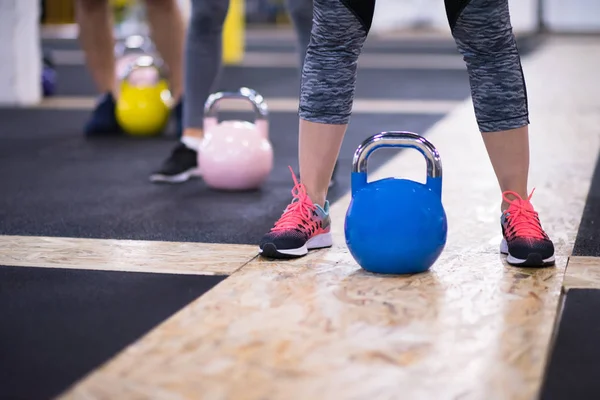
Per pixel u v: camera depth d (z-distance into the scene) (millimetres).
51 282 1945
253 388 1374
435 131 4559
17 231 2461
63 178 3326
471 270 2033
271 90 6738
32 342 1569
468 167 3521
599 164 3592
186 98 3293
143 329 1635
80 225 2539
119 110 4430
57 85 7109
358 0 2016
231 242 2336
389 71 8414
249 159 3037
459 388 1374
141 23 15367
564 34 15203
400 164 3529
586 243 2316
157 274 2008
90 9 4320
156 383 1392
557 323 1676
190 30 3215
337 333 1610
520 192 2135
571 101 5832
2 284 1928
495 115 2088
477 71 2088
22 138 4383
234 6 9703
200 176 3334
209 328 1637
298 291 1864
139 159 3779
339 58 2096
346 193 2980
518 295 1832
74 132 4598
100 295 1848
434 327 1642
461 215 2660
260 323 1663
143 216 2668
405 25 17984
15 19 5738
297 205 2188
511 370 1440
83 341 1574
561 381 1406
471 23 2012
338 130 2154
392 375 1424
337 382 1396
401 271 2002
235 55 9844
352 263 2104
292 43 13797
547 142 4180
